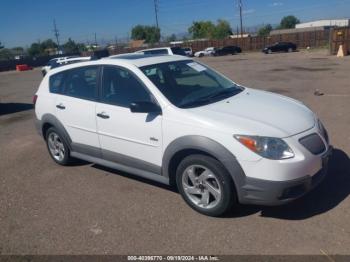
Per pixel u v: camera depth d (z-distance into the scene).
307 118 4.00
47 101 5.66
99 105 4.80
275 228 3.60
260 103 4.25
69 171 5.62
